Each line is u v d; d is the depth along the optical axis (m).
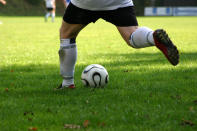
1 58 34.56
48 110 15.12
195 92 18.41
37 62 31.39
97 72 19.55
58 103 16.44
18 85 20.94
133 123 13.22
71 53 18.83
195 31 79.50
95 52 39.66
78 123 13.28
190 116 13.92
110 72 25.19
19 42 53.81
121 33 17.05
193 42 52.53
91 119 13.71
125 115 14.14
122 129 12.43
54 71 26.41
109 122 13.30
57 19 162.12
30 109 15.41
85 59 33.16
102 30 86.00
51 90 19.31
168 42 14.35
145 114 14.12
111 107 15.39
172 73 24.56
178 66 27.80
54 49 43.56
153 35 14.59
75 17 17.75
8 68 27.95
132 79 22.34
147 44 15.61
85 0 16.95
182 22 125.25
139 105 15.61
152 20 142.38
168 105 15.68
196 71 25.38
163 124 12.89
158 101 16.45
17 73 25.55
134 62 30.66
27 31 81.06
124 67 27.56
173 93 18.16
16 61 32.16
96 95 17.73
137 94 17.89
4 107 15.80
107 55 36.62
